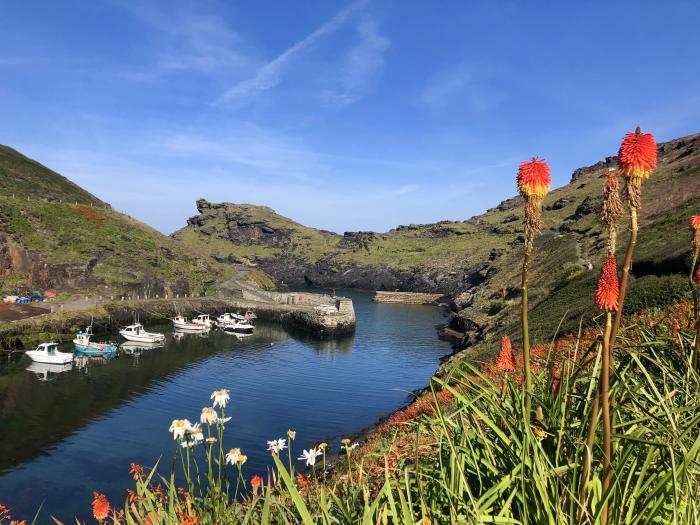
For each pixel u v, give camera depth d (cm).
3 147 12756
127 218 11131
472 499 256
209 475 416
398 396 4053
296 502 260
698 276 500
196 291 9556
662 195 5816
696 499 261
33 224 8262
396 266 16288
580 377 348
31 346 5394
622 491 261
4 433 2938
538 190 270
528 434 267
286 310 8731
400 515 308
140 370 4659
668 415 278
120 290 8144
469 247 16575
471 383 341
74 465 2505
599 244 5347
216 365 5047
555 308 3262
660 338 443
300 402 3797
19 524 597
